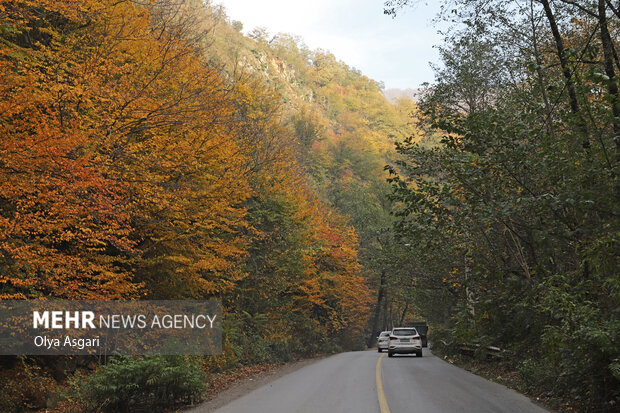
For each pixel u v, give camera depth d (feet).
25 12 36.91
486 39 61.36
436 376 54.95
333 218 138.92
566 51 41.11
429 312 127.65
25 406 34.76
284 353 95.35
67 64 41.60
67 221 33.37
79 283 35.50
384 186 197.26
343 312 151.74
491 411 31.58
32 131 34.68
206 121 45.91
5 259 32.42
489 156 46.83
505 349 57.93
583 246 39.75
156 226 45.68
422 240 56.70
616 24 47.60
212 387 49.80
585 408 31.96
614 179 37.09
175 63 47.50
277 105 84.23
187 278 51.19
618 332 30.30
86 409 36.17
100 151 40.09
